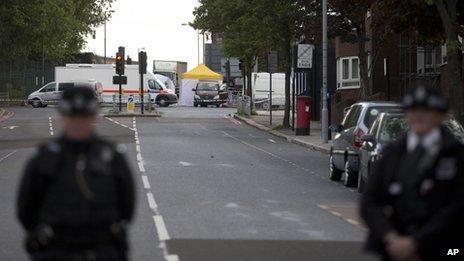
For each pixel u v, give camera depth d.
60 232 12.96
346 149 47.91
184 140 85.44
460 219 12.88
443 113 13.09
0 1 160.00
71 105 12.93
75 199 12.95
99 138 13.48
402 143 13.52
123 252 13.48
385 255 13.37
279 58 119.75
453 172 12.96
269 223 33.38
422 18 57.59
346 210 37.62
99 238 13.05
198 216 35.06
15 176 51.38
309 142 82.44
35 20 164.88
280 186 47.75
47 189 13.14
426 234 12.72
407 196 13.20
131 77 170.38
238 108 139.50
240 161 64.12
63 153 13.12
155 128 103.88
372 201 13.49
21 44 168.25
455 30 50.31
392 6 56.94
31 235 13.18
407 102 13.18
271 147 80.00
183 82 189.25
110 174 13.18
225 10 109.25
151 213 35.81
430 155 13.07
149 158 64.88
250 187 46.81
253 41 103.69
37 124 108.62
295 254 26.67
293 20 93.00
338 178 51.59
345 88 121.19
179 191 44.22
